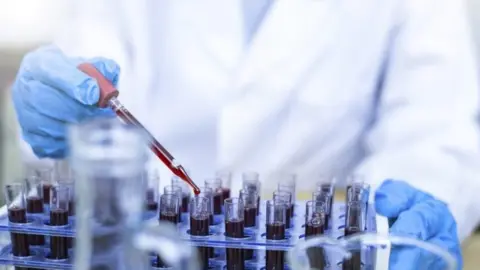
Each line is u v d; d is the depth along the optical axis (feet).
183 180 2.78
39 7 7.32
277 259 2.48
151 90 4.55
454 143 3.86
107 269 1.76
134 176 1.70
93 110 3.05
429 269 2.40
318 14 4.25
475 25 5.07
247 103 4.33
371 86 4.42
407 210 2.85
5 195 2.69
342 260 2.25
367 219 2.69
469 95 4.07
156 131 4.57
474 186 3.73
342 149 4.50
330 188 3.03
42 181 2.91
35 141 3.25
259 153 4.42
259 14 4.41
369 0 4.24
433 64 4.09
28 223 2.60
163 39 4.49
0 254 2.56
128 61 4.46
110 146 1.68
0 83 5.99
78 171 1.68
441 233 2.86
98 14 4.49
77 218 1.79
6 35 7.31
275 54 4.27
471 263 3.27
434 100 4.06
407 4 4.22
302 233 2.62
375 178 3.88
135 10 4.44
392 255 2.39
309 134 4.41
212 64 4.42
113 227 1.73
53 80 3.04
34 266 2.48
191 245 2.40
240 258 2.49
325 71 4.33
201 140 4.56
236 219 2.55
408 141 4.06
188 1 4.39
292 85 4.30
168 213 2.60
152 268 2.26
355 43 4.30
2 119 5.71
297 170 4.51
